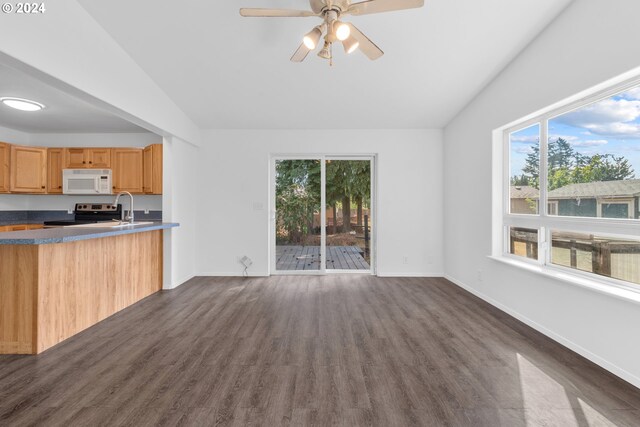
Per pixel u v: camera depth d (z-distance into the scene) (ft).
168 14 9.01
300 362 7.76
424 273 16.93
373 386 6.73
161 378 7.02
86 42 8.74
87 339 9.07
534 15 8.74
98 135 17.98
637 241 7.00
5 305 8.13
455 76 11.94
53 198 18.07
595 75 7.46
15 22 6.72
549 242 9.79
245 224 16.99
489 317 10.83
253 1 8.55
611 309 7.20
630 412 5.87
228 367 7.51
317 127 16.69
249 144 16.97
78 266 9.61
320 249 17.42
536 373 7.23
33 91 12.31
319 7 7.03
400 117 15.55
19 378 7.00
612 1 7.01
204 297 13.19
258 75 12.11
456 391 6.55
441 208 16.94
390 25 9.43
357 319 10.66
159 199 17.95
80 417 5.73
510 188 11.69
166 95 13.34
